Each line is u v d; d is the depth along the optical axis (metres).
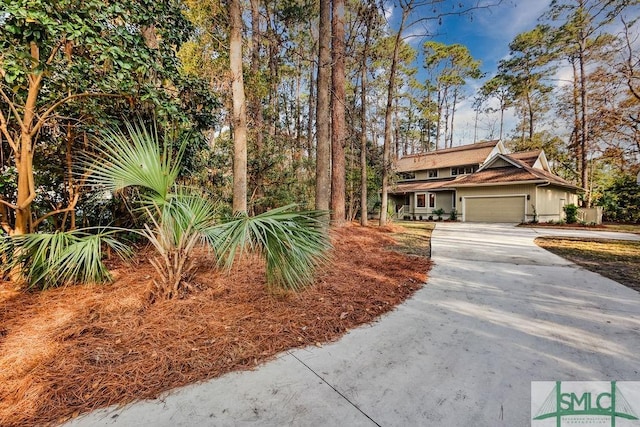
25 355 1.96
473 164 19.28
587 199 17.92
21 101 3.42
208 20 6.97
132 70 3.45
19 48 2.75
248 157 9.70
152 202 3.02
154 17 3.81
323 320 2.80
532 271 4.81
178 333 2.38
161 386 1.81
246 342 2.33
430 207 19.67
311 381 1.91
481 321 2.87
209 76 7.14
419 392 1.80
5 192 3.55
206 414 1.59
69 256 2.84
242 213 3.13
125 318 2.55
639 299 3.44
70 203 4.04
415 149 28.83
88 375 1.84
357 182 14.05
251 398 1.73
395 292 3.74
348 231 8.92
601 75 10.70
